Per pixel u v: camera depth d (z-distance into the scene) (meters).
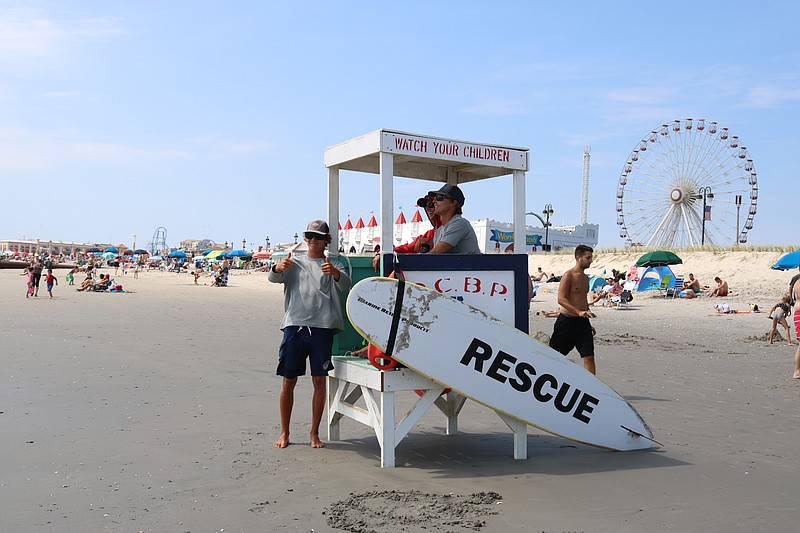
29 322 15.82
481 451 5.33
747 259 35.09
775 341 14.28
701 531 3.57
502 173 6.02
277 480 4.43
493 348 4.94
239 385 8.10
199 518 3.69
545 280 40.81
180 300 26.50
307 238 5.36
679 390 8.27
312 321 5.24
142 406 6.78
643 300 27.09
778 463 4.98
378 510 3.82
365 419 5.09
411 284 4.73
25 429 5.73
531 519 3.72
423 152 5.18
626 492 4.25
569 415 5.18
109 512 3.77
